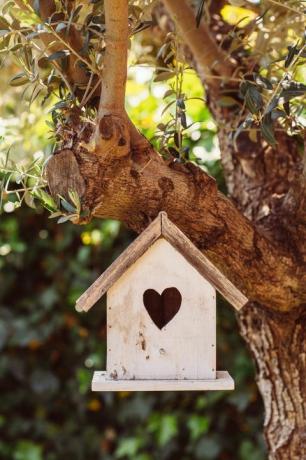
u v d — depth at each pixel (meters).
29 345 3.49
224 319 3.16
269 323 2.23
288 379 2.25
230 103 2.29
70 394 3.46
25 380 3.48
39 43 2.16
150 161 1.97
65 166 1.94
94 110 2.02
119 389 1.96
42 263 3.47
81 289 3.34
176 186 1.99
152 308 2.02
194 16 2.27
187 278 1.99
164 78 2.22
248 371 3.15
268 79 2.14
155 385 1.97
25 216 3.41
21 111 2.67
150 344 2.00
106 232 3.25
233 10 2.45
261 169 2.32
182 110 2.05
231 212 2.05
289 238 2.14
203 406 3.26
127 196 1.97
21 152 2.60
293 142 2.33
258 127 2.23
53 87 2.07
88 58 2.01
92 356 3.37
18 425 3.49
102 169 1.93
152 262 1.98
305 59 2.12
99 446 3.45
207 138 2.92
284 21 2.21
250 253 2.07
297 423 2.26
